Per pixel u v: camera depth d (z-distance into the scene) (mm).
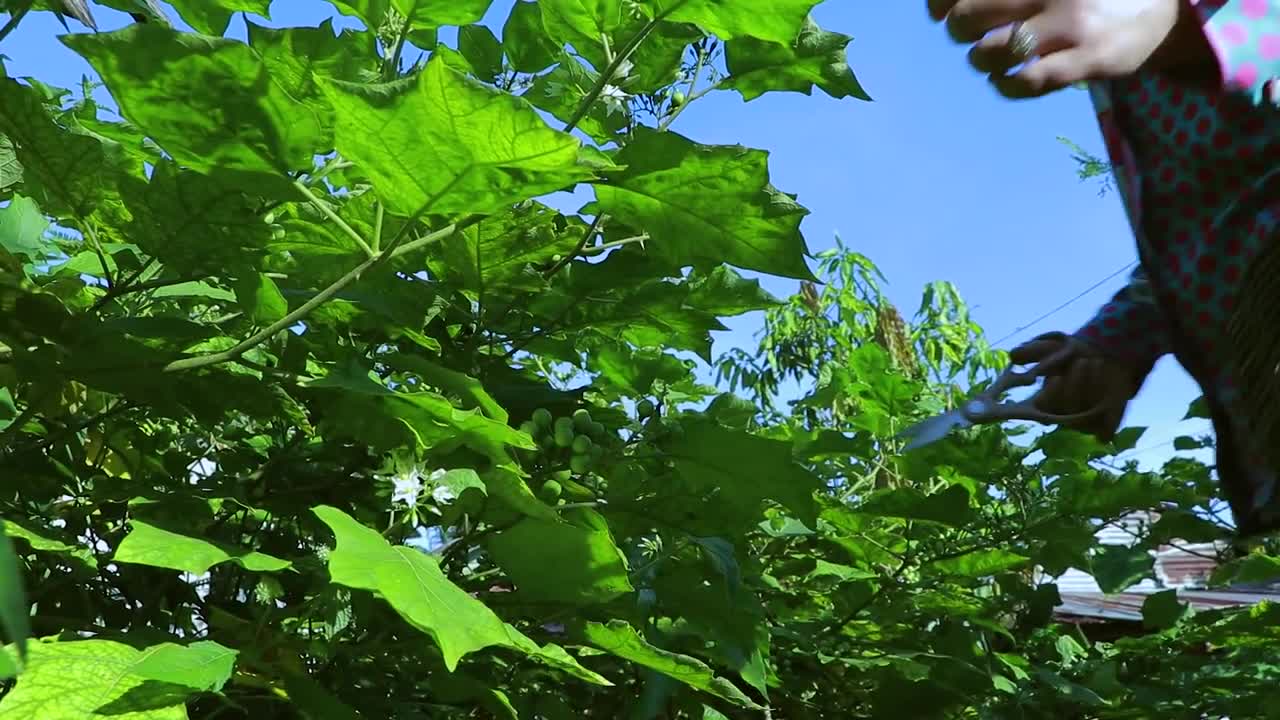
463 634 827
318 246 1277
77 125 1263
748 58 1358
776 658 2182
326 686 1280
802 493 1344
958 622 2389
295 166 976
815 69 1349
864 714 2350
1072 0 562
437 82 818
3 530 499
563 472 1303
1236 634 2322
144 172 1225
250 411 1211
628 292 1527
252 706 1181
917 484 2543
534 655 898
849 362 2410
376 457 1366
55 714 798
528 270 1399
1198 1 668
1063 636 2760
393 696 1387
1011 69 551
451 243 1341
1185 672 2451
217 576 1411
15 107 987
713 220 1118
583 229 1371
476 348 1519
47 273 1481
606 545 1144
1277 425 879
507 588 1463
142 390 1112
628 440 1435
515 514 1161
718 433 1323
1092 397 1215
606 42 1232
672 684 1488
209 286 1430
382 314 1221
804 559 2273
